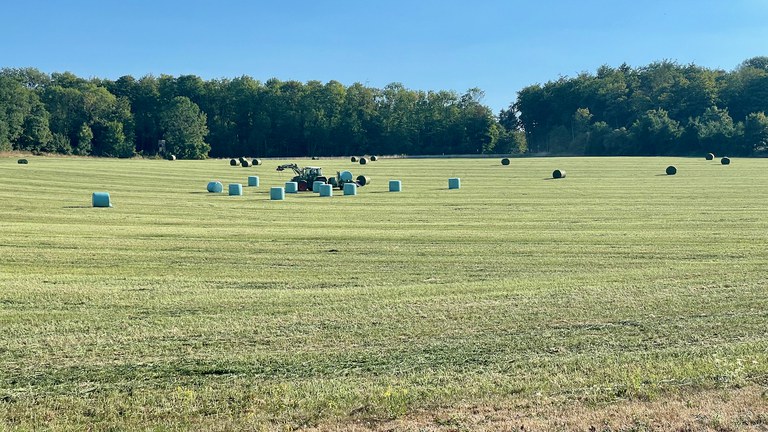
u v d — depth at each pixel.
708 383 8.52
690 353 9.99
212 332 11.65
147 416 7.96
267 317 12.67
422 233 25.59
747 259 19.33
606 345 10.69
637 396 8.17
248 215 32.56
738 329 11.47
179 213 33.28
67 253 20.55
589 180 56.09
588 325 11.91
